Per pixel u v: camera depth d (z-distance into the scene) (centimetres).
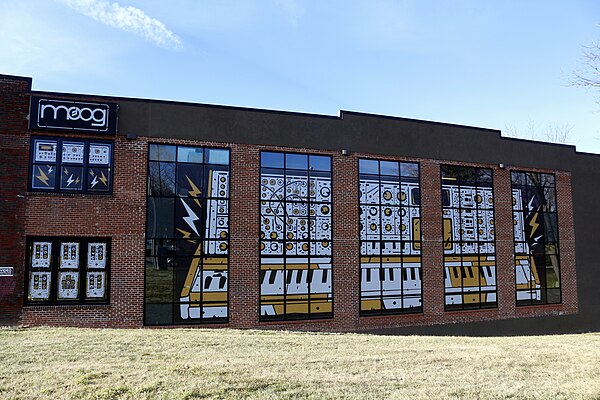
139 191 2033
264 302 2150
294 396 973
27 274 1892
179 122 2117
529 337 2141
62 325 1897
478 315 2578
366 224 2369
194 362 1241
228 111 2194
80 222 1956
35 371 1116
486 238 2662
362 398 966
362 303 2317
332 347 1551
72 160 1978
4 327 1780
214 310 2078
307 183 2283
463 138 2662
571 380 1151
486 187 2703
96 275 1959
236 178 2167
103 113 2017
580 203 2992
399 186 2466
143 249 2012
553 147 2948
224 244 2120
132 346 1440
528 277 2761
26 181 1920
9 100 1934
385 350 1499
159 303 2011
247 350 1450
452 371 1207
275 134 2253
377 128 2450
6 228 1881
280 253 2197
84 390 978
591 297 2939
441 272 2509
